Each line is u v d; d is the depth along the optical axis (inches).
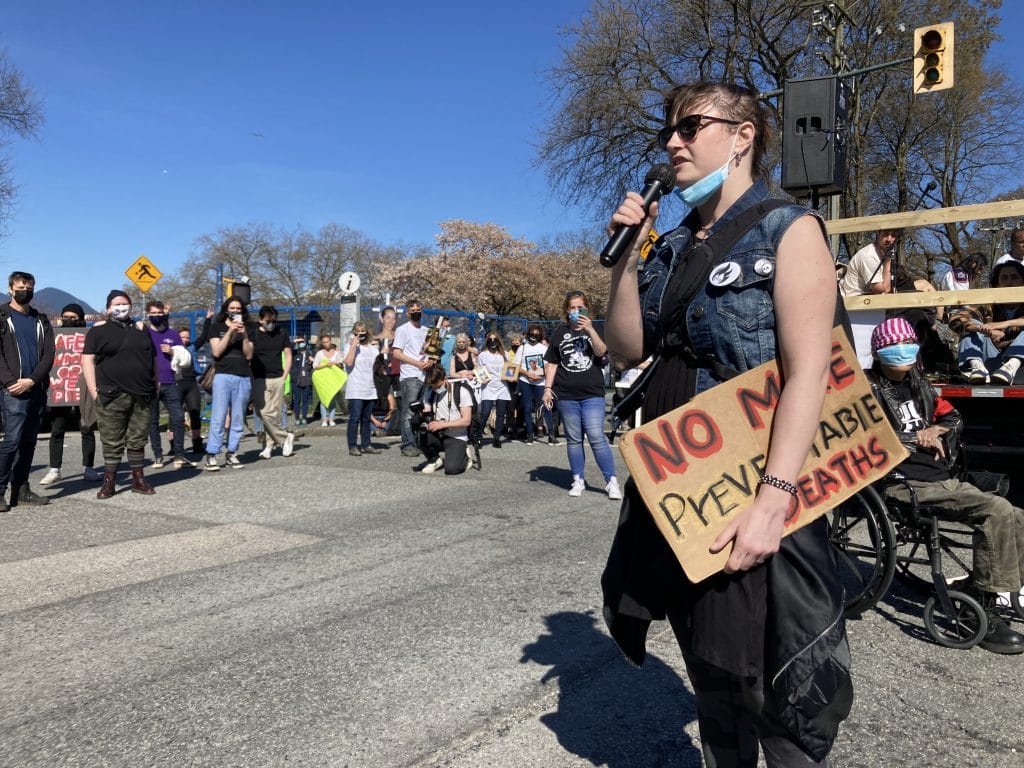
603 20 840.3
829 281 60.7
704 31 816.3
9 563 188.9
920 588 147.3
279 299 1935.3
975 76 818.8
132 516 242.7
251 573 179.2
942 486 141.6
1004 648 134.7
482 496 276.5
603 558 190.5
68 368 490.0
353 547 202.5
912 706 114.5
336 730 104.7
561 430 522.6
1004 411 230.8
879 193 928.3
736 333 62.8
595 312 1763.0
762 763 96.3
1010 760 99.2
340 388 511.5
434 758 97.5
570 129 892.0
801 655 58.9
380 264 2054.6
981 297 179.5
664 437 62.5
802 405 58.3
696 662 68.1
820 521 63.2
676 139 68.8
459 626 143.6
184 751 99.6
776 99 796.6
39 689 119.0
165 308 345.4
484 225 1937.7
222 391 336.8
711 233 67.9
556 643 135.3
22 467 256.4
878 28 764.0
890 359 150.9
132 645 136.2
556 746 100.8
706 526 61.0
